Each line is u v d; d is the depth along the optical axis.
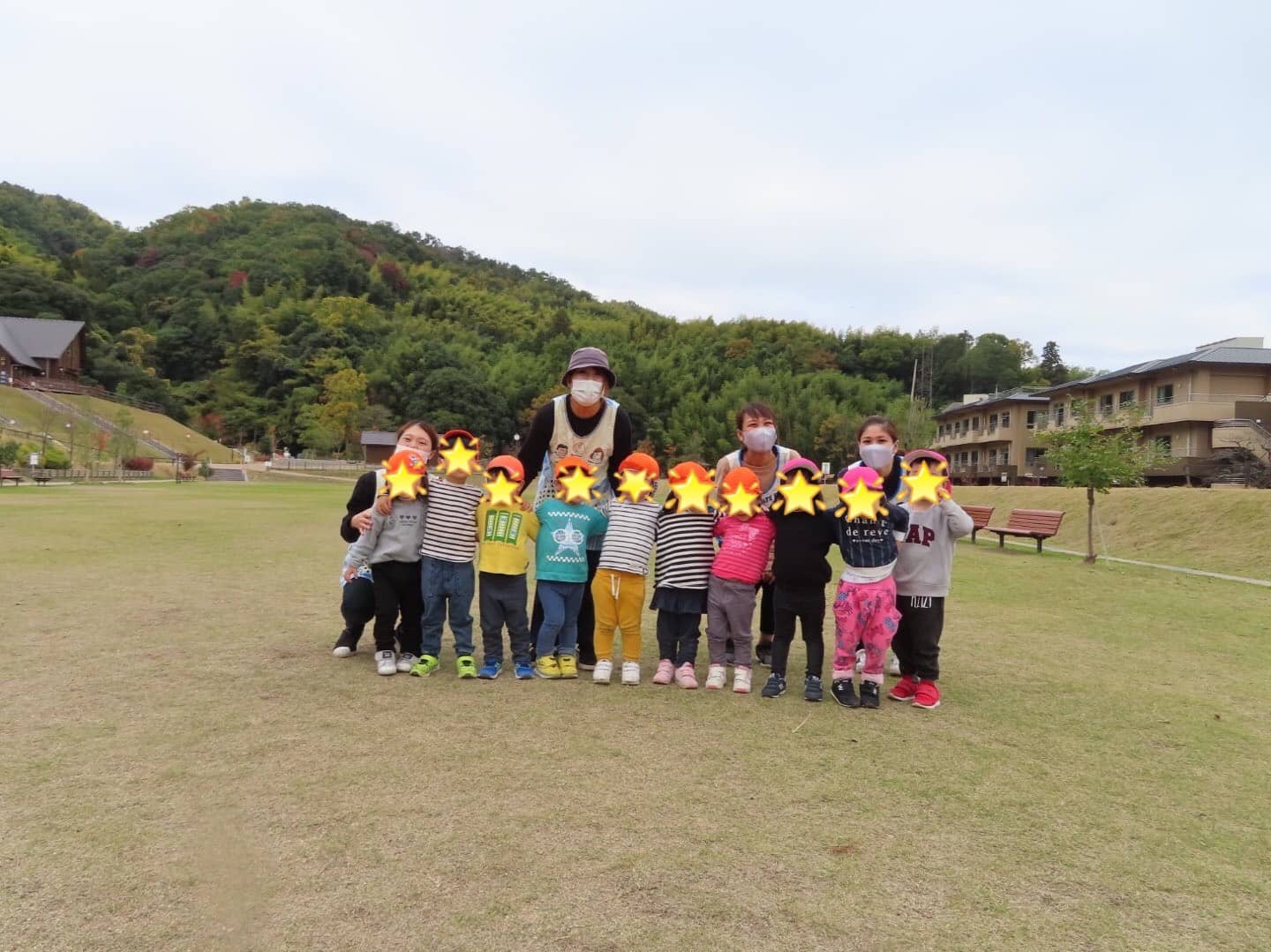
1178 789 3.51
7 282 78.44
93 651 5.40
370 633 6.15
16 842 2.71
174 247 111.00
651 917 2.37
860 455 4.91
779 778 3.46
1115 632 7.34
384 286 107.06
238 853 2.67
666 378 73.69
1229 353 29.94
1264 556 13.24
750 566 4.86
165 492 30.17
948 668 5.70
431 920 2.32
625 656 5.04
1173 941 2.35
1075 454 14.20
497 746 3.73
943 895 2.56
